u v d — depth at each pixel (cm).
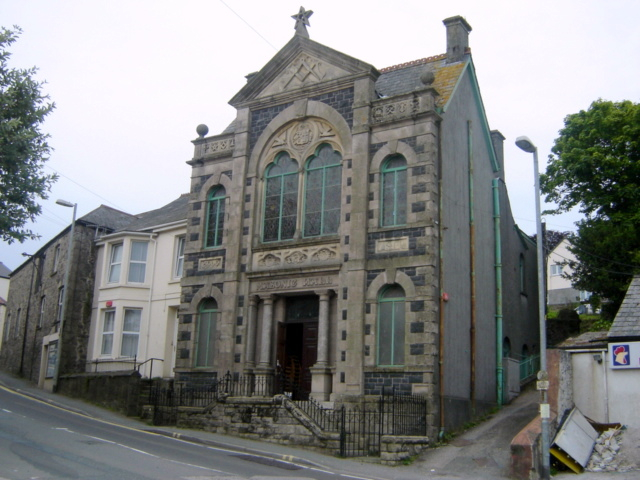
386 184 2322
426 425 2022
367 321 2212
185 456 1642
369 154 2348
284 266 2436
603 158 2894
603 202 2916
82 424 2133
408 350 2120
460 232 2408
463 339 2320
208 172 2744
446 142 2369
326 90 2503
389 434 1927
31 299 4072
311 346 2414
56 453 1530
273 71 2639
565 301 5028
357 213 2303
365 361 2184
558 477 1677
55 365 3194
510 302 2894
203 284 2614
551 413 1825
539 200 1808
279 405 2083
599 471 1720
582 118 3131
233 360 2453
